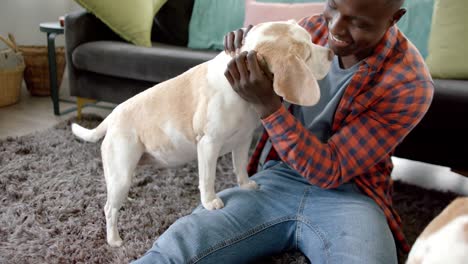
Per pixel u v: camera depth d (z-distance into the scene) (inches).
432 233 21.2
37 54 99.5
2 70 91.5
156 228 50.1
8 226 49.7
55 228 49.4
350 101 39.0
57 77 99.7
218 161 68.9
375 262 32.2
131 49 78.3
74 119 86.1
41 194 56.6
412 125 37.7
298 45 33.0
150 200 56.6
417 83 36.7
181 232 36.3
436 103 56.2
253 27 36.6
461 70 63.4
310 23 45.4
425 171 70.2
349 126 39.1
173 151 40.7
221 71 36.8
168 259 34.4
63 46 114.2
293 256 43.3
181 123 38.8
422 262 19.9
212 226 36.9
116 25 83.5
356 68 39.2
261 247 39.0
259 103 35.2
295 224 39.1
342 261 33.2
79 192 57.4
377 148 38.2
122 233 49.0
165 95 40.0
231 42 37.4
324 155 38.1
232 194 41.5
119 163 41.6
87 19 84.1
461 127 55.8
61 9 121.3
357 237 34.3
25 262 43.7
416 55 38.9
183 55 74.5
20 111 93.5
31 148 70.9
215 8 90.6
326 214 37.8
